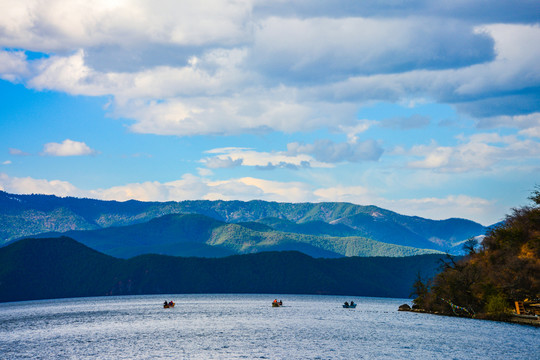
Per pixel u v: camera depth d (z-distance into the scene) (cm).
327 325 11988
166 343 9019
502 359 7231
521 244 13175
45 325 13088
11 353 8250
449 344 8488
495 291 12538
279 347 8481
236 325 12181
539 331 9819
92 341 9438
